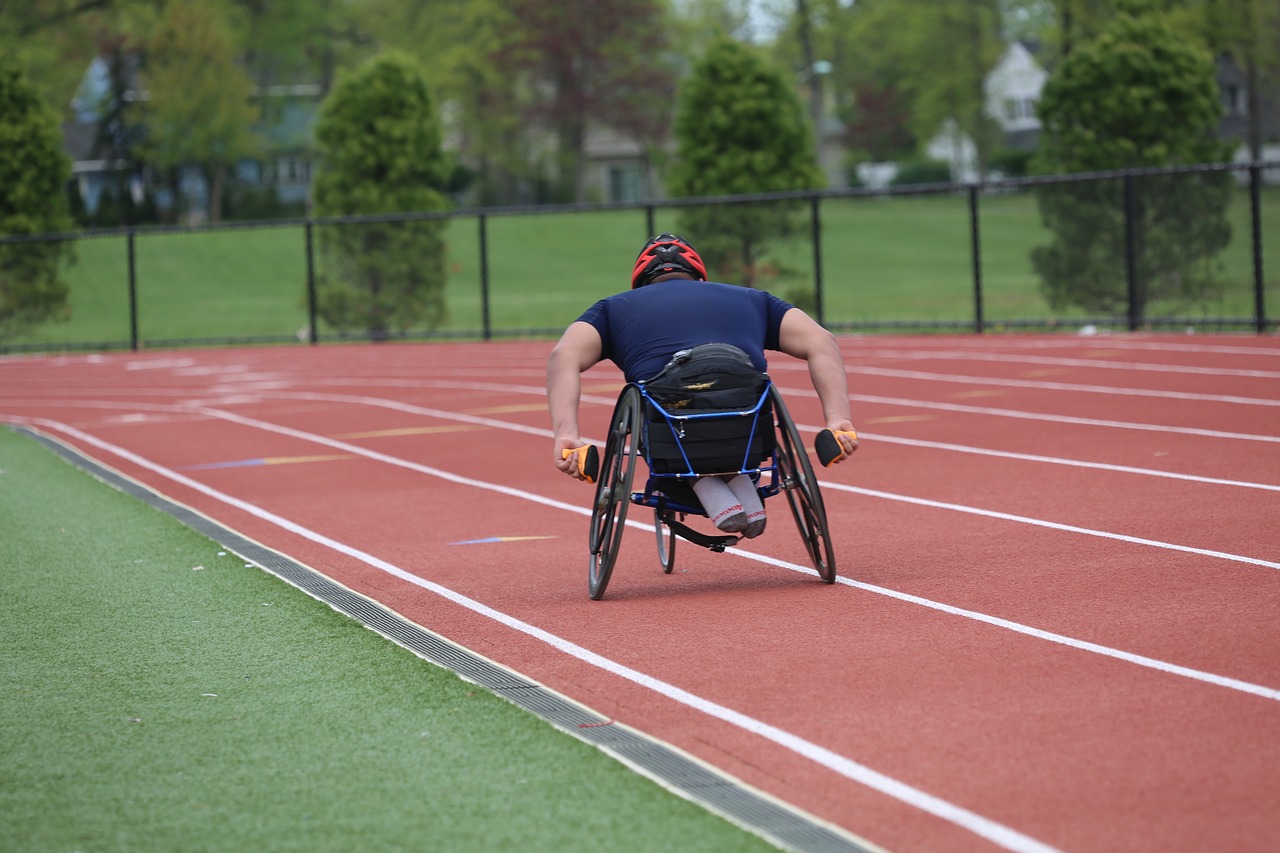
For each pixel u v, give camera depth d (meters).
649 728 6.30
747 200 30.34
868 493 12.59
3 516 13.07
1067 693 6.51
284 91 90.00
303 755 6.04
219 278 56.16
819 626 7.96
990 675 6.86
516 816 5.24
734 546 10.52
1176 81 31.14
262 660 7.73
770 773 5.64
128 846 5.07
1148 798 5.20
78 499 14.00
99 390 26.70
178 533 11.95
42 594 9.70
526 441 17.08
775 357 26.75
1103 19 63.75
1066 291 28.80
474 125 85.19
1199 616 7.80
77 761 6.06
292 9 84.25
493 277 58.56
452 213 33.72
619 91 85.88
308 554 11.00
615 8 82.44
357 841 5.05
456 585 9.64
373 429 18.92
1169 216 27.50
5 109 38.03
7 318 36.84
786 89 35.28
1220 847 4.77
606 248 66.00
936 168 95.12
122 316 47.47
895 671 6.99
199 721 6.61
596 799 5.39
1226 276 31.36
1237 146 32.06
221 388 25.86
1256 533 10.06
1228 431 15.38
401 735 6.27
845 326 30.28
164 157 80.00
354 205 37.31
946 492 12.45
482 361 28.94
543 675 7.28
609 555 8.71
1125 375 21.03
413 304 35.62
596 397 21.39
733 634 7.87
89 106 90.00
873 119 98.06
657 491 9.34
